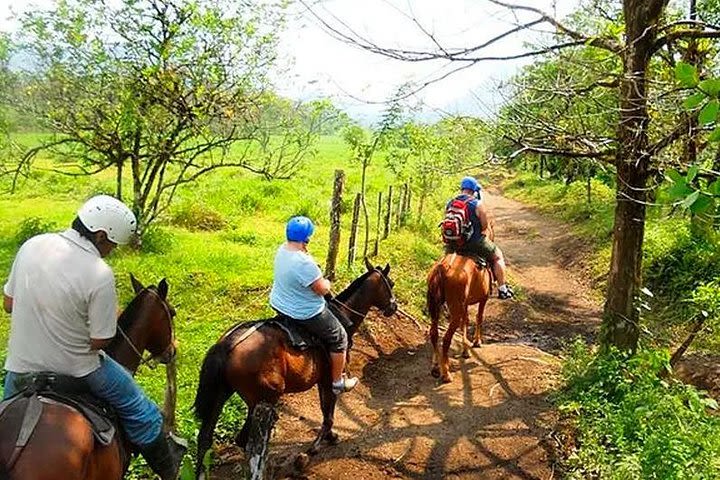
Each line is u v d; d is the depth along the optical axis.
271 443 6.88
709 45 8.91
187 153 15.94
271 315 10.58
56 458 3.38
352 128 16.34
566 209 26.78
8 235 15.05
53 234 3.93
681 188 2.85
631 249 8.39
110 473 3.89
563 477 6.43
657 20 7.18
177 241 15.18
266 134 14.95
